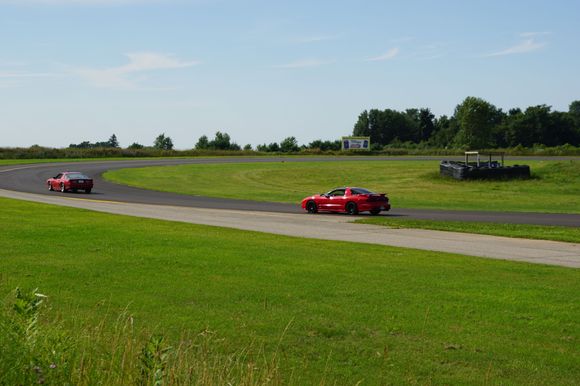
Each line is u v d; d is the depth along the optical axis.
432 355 8.73
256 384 6.89
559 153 97.94
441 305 11.56
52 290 12.45
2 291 11.93
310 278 14.13
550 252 19.30
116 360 6.71
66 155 104.25
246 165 85.25
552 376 7.94
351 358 8.58
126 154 109.12
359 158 100.06
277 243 20.67
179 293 12.42
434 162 86.00
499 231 25.20
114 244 19.55
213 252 18.09
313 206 35.88
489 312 11.08
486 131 146.25
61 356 6.07
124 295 12.16
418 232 25.09
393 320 10.52
